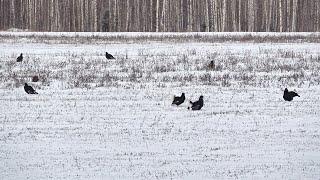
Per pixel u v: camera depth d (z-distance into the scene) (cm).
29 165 3956
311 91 6950
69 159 4097
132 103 6191
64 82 7600
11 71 8594
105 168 3891
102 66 9150
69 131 4931
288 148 4381
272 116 5519
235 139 4647
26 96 6619
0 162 4028
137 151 4303
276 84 7438
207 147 4403
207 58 10081
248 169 3862
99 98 6488
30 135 4788
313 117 5497
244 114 5612
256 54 10769
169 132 4884
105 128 5041
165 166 3934
